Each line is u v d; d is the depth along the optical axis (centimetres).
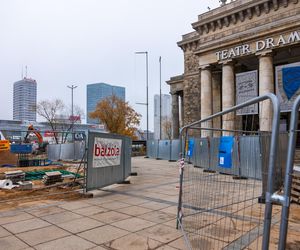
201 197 582
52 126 6244
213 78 3669
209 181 559
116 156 1227
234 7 2920
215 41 3131
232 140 546
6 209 806
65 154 2680
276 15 2645
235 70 3359
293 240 552
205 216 641
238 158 712
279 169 382
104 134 1112
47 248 522
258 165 833
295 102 228
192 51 4041
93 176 1036
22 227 644
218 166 541
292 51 2798
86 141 1103
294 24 2470
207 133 2527
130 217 726
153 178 1534
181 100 5519
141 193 1066
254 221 659
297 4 2522
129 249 517
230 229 602
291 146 224
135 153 4453
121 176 1284
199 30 3300
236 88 2841
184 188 661
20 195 1011
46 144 3053
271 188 236
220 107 3603
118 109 5906
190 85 4047
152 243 544
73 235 592
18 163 2094
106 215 745
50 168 1944
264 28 2666
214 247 504
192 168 627
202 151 612
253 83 2711
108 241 557
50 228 637
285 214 222
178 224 628
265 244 236
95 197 984
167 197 988
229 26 3025
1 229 630
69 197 971
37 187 1179
